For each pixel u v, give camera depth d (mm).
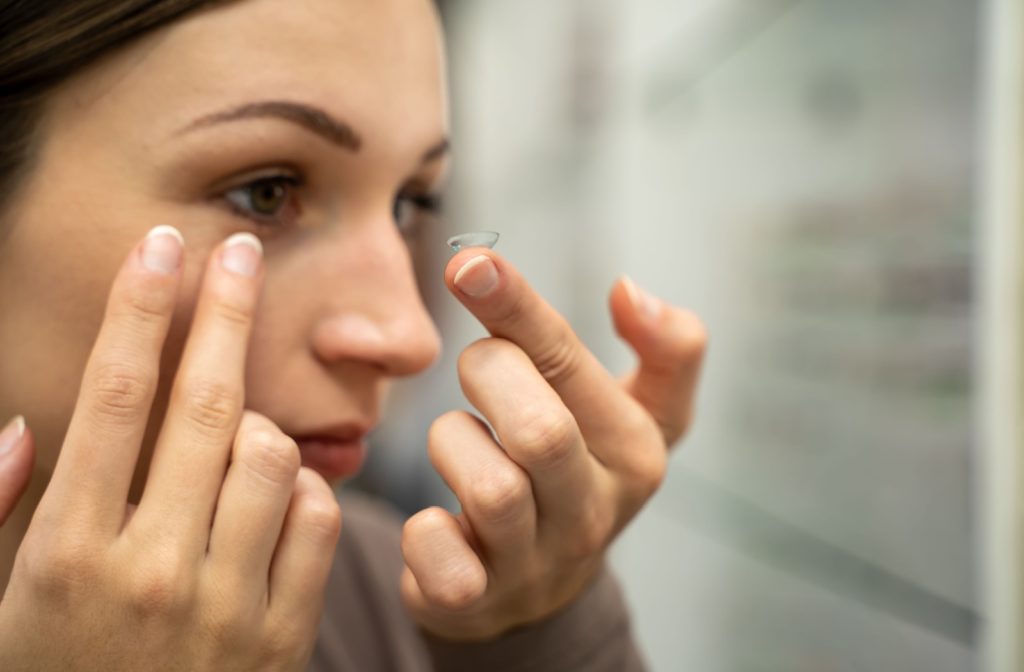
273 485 304
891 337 498
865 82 512
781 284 605
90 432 297
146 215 318
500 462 308
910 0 475
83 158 316
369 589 485
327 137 325
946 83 459
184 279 323
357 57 327
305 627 318
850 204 523
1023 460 425
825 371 553
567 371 324
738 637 679
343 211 344
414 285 359
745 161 649
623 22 854
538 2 1039
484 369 311
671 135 768
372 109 332
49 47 310
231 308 313
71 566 293
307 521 314
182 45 310
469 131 1310
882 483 508
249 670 310
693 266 736
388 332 344
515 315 310
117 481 299
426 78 354
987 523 439
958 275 455
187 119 312
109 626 296
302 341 342
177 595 298
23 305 324
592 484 323
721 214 687
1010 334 427
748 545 661
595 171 923
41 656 296
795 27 571
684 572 776
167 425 307
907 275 486
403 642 476
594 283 925
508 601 342
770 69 606
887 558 503
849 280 528
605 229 899
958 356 456
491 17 1210
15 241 321
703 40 700
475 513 309
